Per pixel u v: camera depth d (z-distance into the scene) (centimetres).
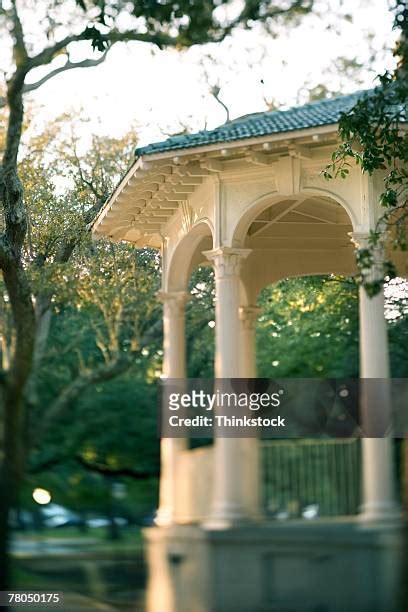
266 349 4184
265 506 1947
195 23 1925
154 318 4034
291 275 2816
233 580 1794
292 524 1791
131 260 4053
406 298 4131
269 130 2122
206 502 2095
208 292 4378
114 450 3691
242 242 2250
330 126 2039
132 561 2344
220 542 1819
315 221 2781
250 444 2012
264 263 2797
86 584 2100
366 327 2003
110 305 3625
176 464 2259
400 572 1650
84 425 3625
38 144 4362
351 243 2816
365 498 1884
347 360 4034
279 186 2189
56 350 3444
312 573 1733
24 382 2075
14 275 2288
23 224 2617
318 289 4203
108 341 3766
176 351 2631
